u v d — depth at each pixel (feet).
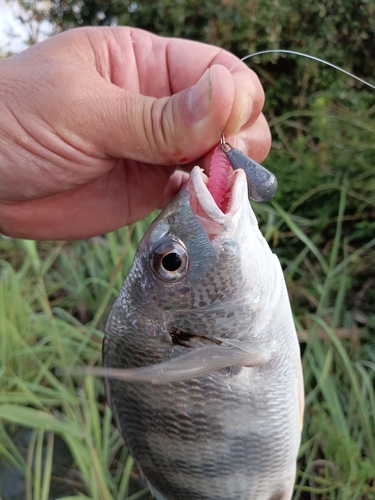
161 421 0.47
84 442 0.90
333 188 1.21
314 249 1.02
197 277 0.44
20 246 1.37
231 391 0.47
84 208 0.71
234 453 0.48
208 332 0.45
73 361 0.97
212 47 0.64
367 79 1.62
